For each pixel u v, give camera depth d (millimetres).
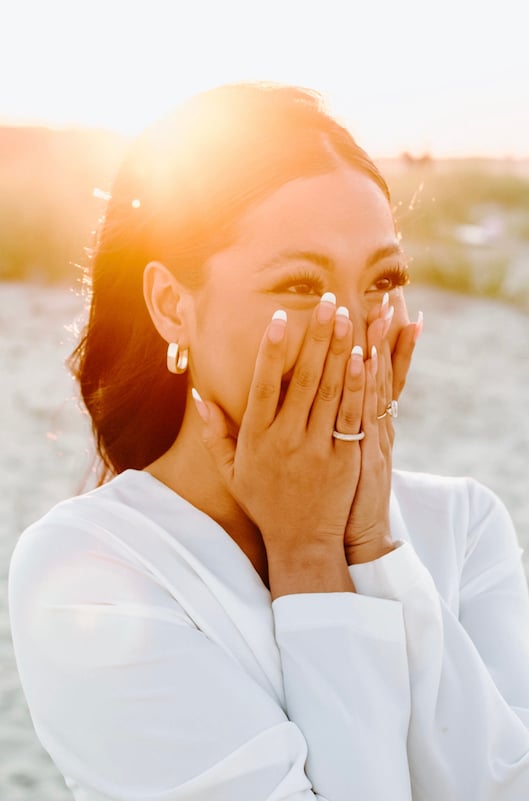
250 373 1696
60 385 10359
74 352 2078
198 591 1695
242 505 1735
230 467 1729
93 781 1639
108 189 2078
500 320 15719
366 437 1720
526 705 1857
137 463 2004
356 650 1653
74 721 1652
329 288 1667
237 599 1690
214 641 1671
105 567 1690
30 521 6293
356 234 1660
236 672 1634
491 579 2002
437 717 1714
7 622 5004
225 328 1693
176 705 1602
